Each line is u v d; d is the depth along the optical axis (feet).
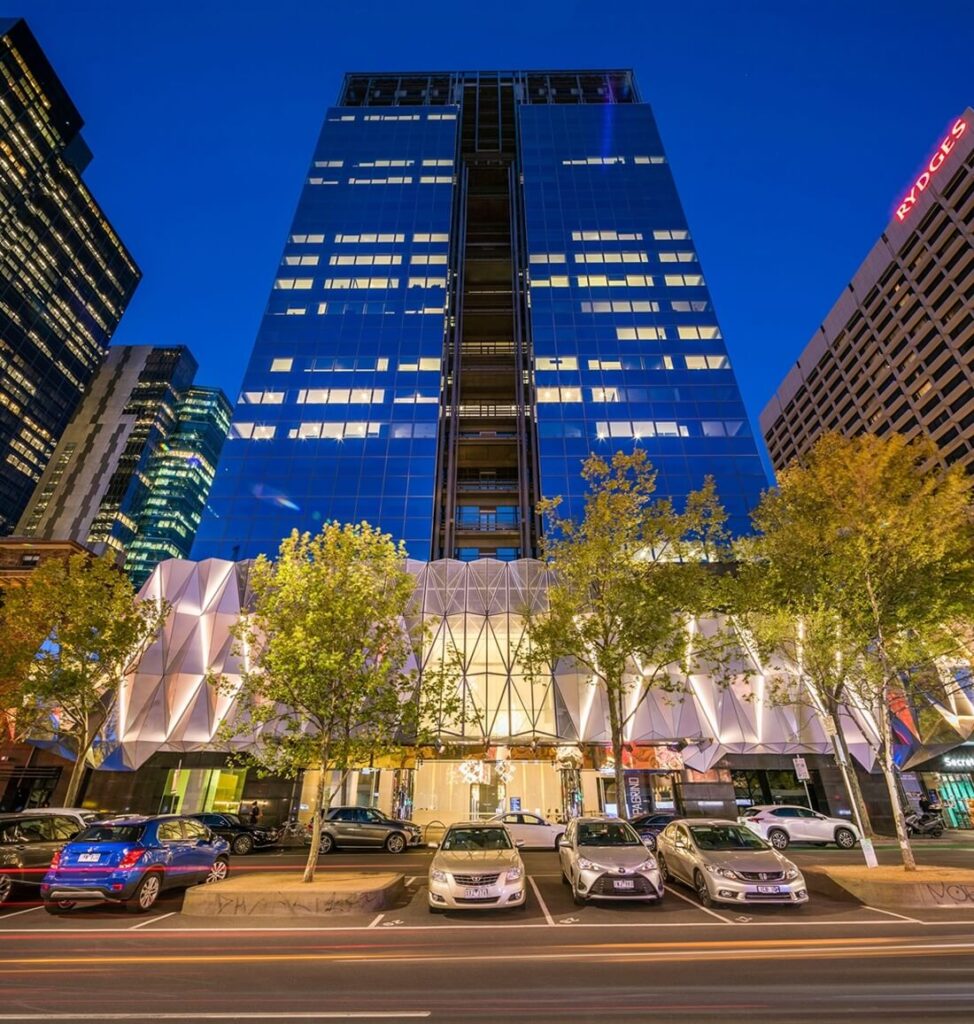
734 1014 19.10
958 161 234.58
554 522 68.23
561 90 257.14
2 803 87.30
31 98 453.17
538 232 185.57
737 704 90.17
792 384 334.44
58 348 470.80
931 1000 20.04
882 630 49.01
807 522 52.13
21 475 430.61
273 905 36.29
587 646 67.15
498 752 87.66
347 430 142.41
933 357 242.17
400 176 203.72
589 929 31.99
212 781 87.35
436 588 101.65
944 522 47.34
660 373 152.97
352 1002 20.81
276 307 165.17
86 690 70.28
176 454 513.45
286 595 47.78
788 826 70.59
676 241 182.60
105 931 32.37
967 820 95.20
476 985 22.61
